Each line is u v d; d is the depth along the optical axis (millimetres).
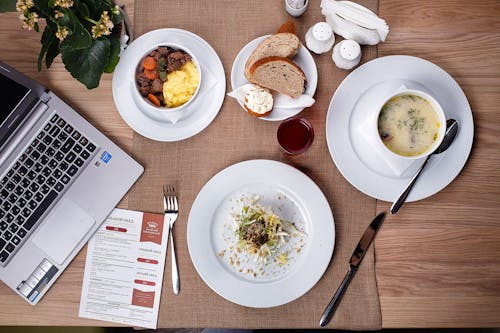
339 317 1076
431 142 1044
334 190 1113
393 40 1132
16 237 1102
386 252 1093
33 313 1098
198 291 1093
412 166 1060
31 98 1054
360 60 1128
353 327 1074
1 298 1104
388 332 1477
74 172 1116
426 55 1126
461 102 1075
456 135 1071
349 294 1079
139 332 1345
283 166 1084
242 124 1134
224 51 1150
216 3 1161
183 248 1107
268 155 1132
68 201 1113
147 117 1122
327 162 1120
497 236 1087
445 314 1075
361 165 1075
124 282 1103
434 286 1080
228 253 1090
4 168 1111
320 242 1070
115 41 1025
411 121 1046
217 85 1129
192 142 1136
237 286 1062
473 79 1113
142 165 1137
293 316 1081
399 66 1083
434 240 1091
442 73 1076
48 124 1122
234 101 1136
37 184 1110
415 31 1133
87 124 1127
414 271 1085
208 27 1159
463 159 1065
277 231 1067
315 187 1079
